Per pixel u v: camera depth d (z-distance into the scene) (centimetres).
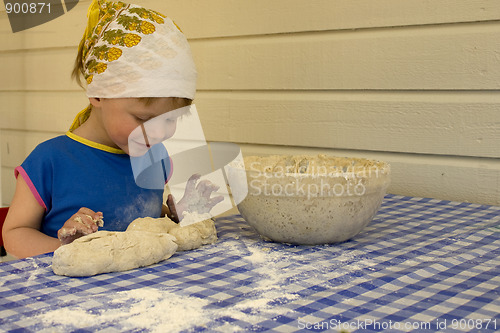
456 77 162
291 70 192
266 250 106
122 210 132
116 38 113
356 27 176
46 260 96
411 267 95
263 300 78
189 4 215
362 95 179
